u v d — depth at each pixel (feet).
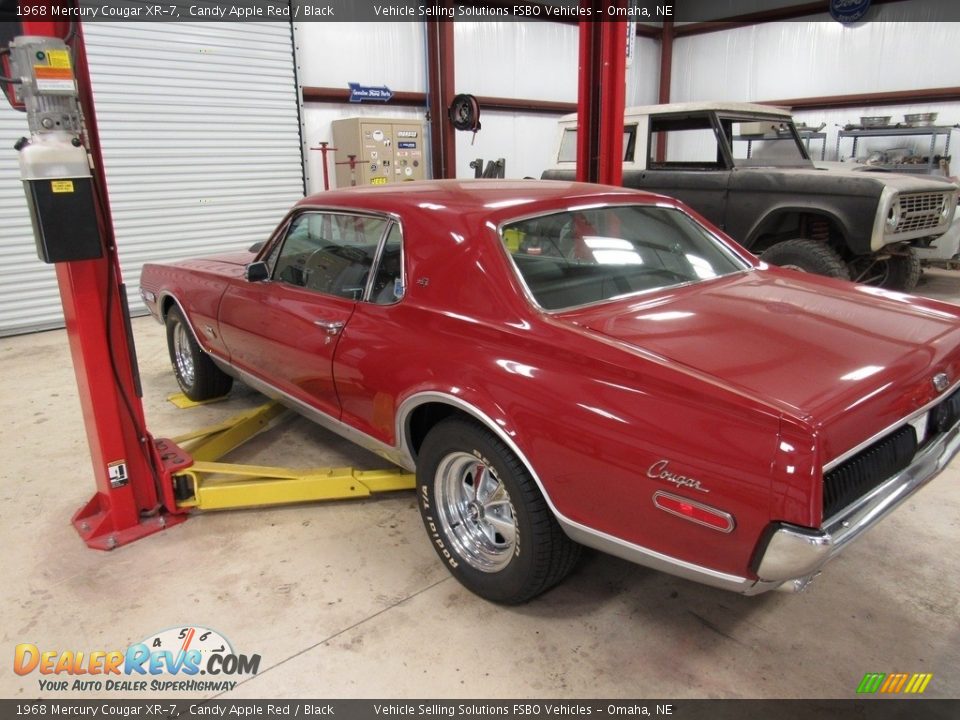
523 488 6.93
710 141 20.10
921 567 8.45
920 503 9.93
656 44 44.29
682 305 7.65
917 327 7.18
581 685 6.73
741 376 5.88
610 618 7.70
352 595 8.22
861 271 19.74
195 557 9.09
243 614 7.92
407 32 31.07
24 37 7.25
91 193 7.97
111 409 9.15
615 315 7.24
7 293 22.18
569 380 6.43
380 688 6.76
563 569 7.34
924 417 6.72
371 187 9.97
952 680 6.70
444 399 7.33
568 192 8.91
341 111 29.81
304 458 11.90
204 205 25.90
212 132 25.48
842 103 37.24
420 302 7.99
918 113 33.40
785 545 5.22
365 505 10.40
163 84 23.95
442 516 8.21
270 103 26.81
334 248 9.59
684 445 5.64
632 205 9.27
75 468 11.89
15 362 19.03
